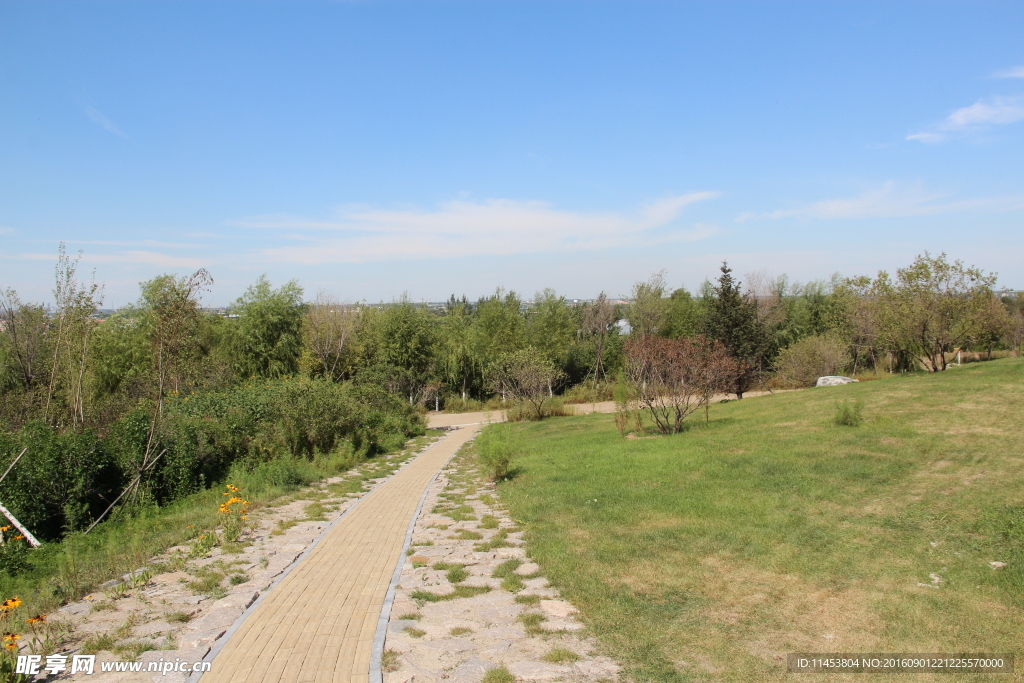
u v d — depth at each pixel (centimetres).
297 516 1020
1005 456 952
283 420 1703
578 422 2577
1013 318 3659
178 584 641
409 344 4316
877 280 2439
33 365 1656
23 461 993
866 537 708
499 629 516
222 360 3291
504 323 4706
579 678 425
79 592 618
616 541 779
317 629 517
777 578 617
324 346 4009
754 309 3641
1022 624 486
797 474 1009
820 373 3291
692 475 1107
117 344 2916
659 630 508
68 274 1488
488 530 895
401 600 589
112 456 1155
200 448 1349
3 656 427
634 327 5178
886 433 1209
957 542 663
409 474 1584
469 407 4338
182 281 1308
